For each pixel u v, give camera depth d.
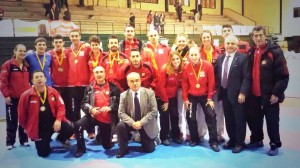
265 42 4.67
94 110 4.98
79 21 16.67
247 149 5.06
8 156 5.02
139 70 5.22
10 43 11.23
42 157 4.95
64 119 5.13
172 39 18.91
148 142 4.96
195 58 5.03
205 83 5.11
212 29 18.64
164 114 5.32
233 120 5.00
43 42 5.54
